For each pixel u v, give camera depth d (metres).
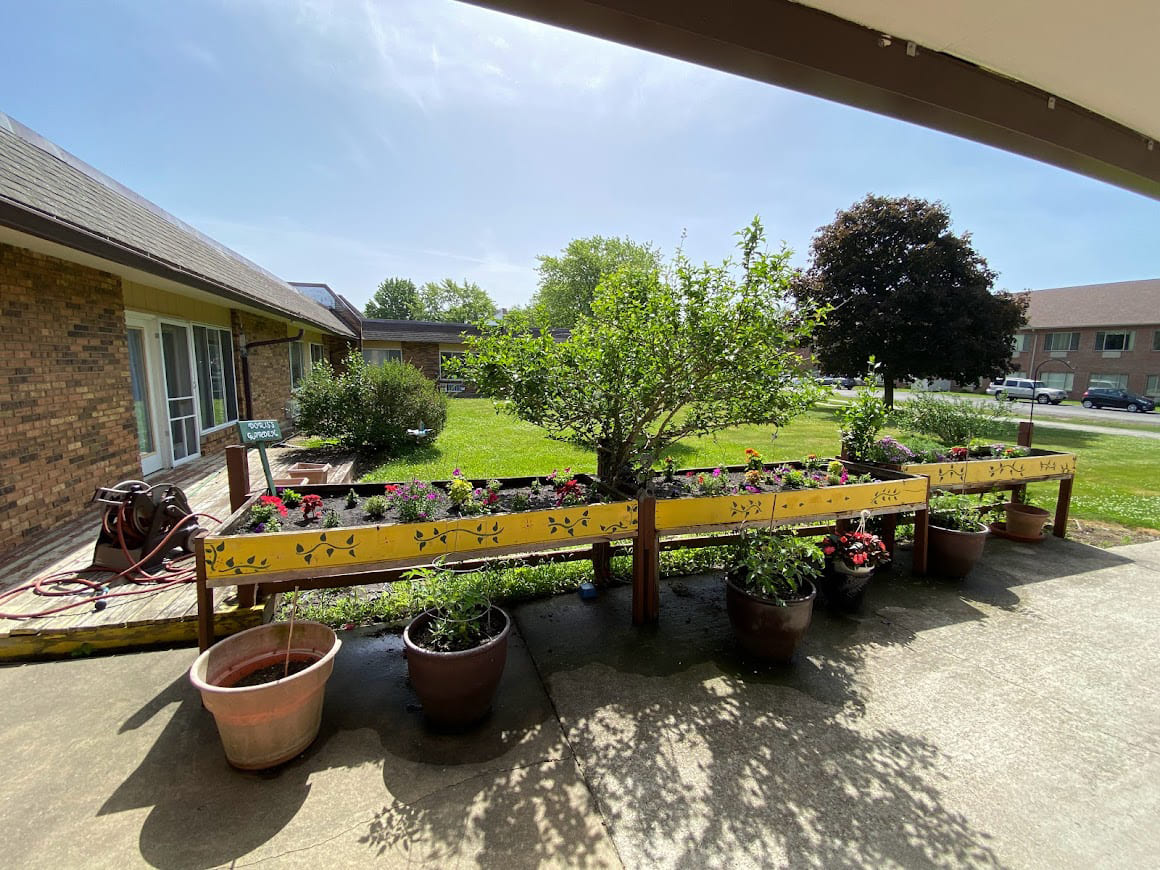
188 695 2.53
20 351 4.15
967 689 2.71
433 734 2.33
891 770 2.14
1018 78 1.52
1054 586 4.04
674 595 3.83
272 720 2.02
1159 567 4.45
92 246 4.05
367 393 8.71
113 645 2.88
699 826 1.85
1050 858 1.74
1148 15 1.20
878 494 3.87
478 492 3.62
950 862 1.71
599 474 4.12
